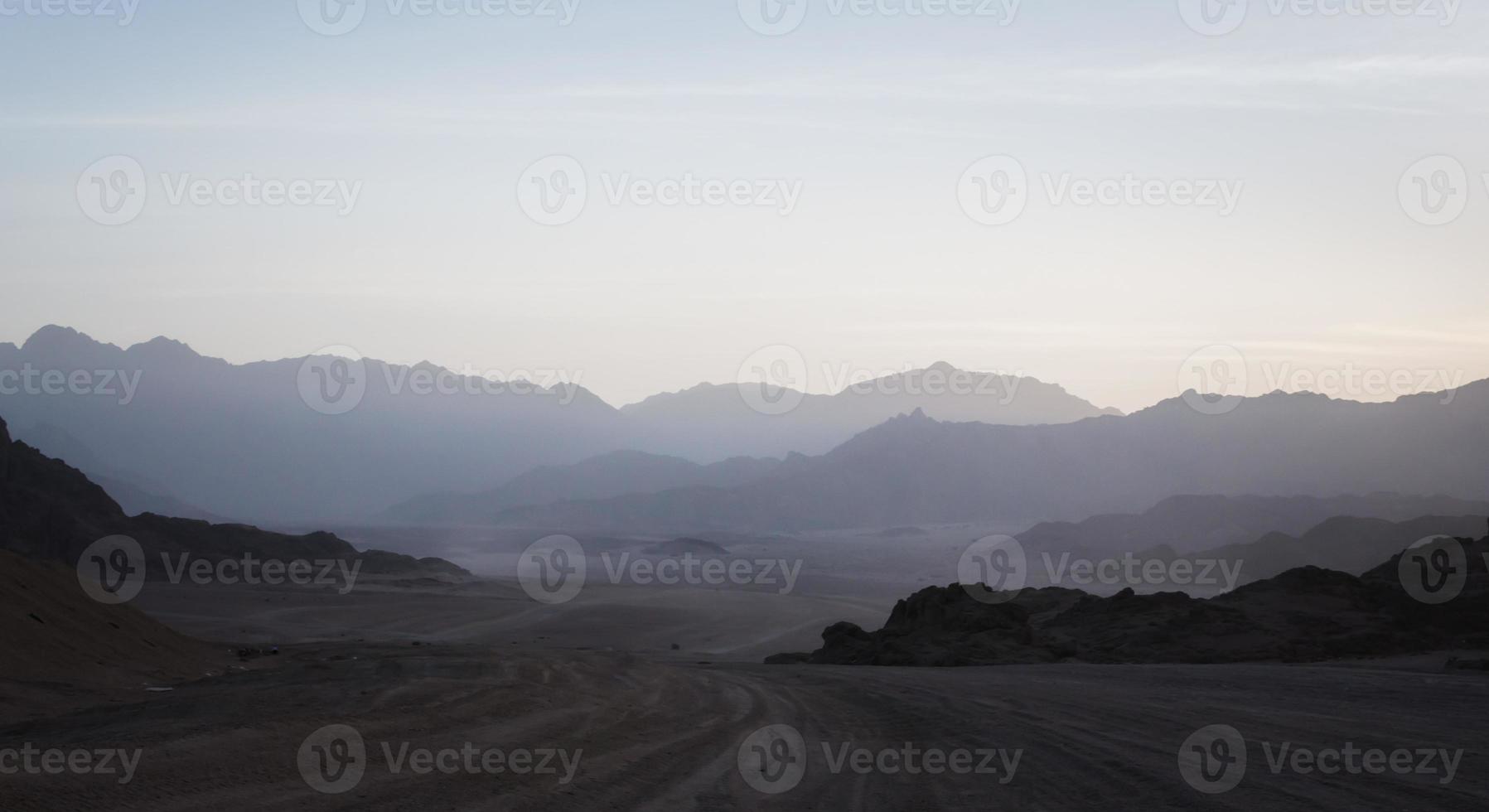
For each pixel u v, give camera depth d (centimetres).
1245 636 3691
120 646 2111
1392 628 3691
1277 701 1864
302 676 1953
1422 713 1644
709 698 2042
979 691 2214
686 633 8444
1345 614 3897
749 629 8831
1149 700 1912
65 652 1877
